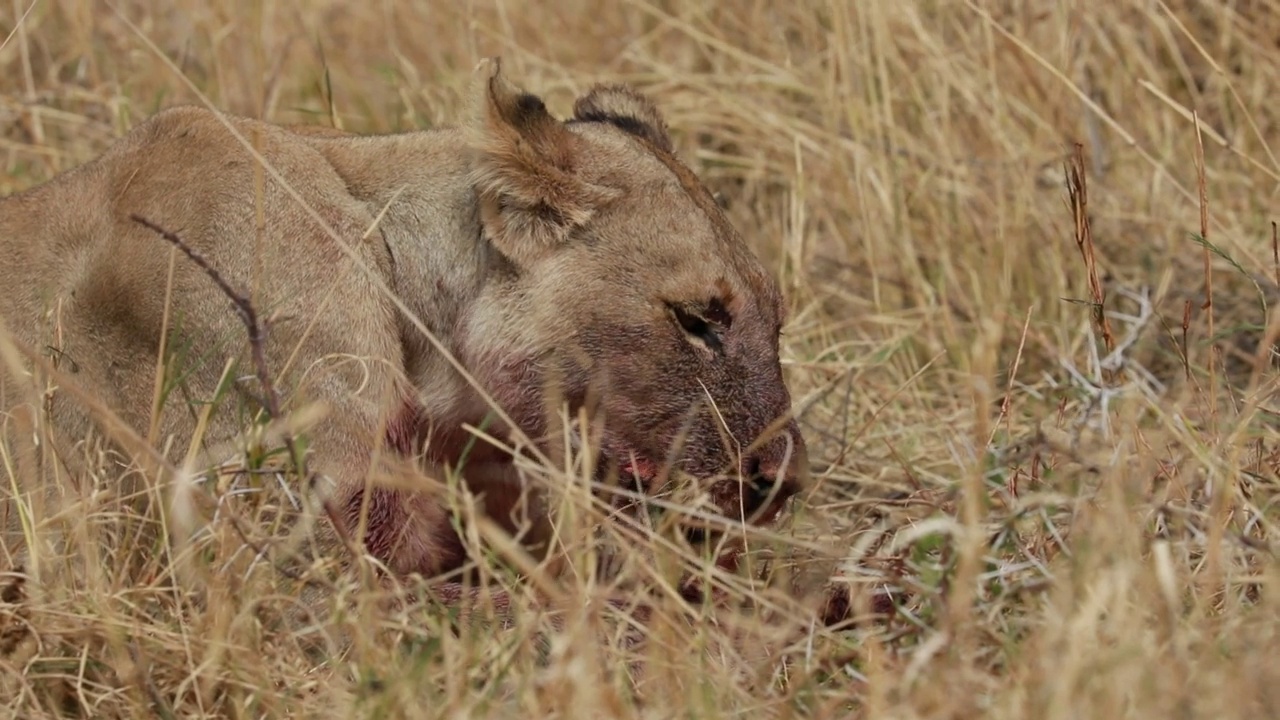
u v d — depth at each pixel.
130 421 9.17
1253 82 13.84
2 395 9.24
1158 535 8.54
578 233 9.33
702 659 7.77
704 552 8.57
